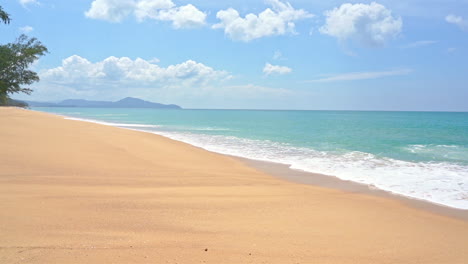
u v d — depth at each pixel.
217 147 20.05
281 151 18.44
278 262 4.11
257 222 5.90
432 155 17.09
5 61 44.75
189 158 14.51
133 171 10.67
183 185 9.13
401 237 5.52
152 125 45.31
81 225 5.11
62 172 9.59
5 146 12.64
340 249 4.77
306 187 9.71
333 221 6.23
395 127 43.66
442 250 4.99
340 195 8.74
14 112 38.72
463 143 22.86
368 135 29.81
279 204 7.42
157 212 6.21
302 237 5.20
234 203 7.28
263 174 11.84
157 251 4.22
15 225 4.88
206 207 6.80
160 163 12.63
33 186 7.73
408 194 9.02
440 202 8.22
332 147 20.48
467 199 8.53
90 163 11.26
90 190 7.73
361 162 14.75
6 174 8.82
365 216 6.75
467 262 4.54
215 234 5.10
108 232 4.87
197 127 41.97
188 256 4.11
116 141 17.39
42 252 3.95
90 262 3.73
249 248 4.55
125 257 3.94
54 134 17.78
